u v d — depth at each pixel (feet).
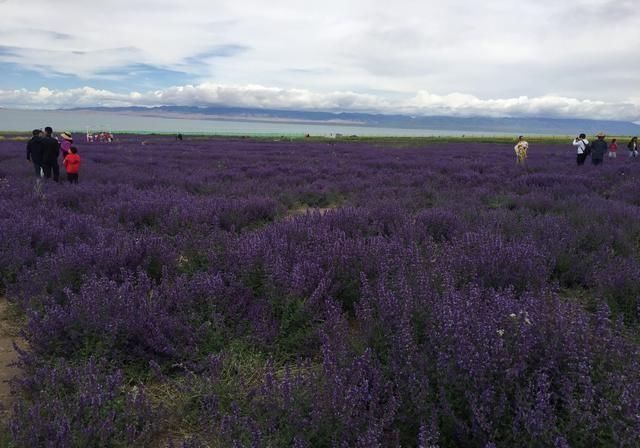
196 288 14.23
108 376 10.05
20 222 22.29
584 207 31.24
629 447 7.50
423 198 41.24
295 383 9.50
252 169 65.21
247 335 12.80
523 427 8.01
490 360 8.70
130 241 18.80
